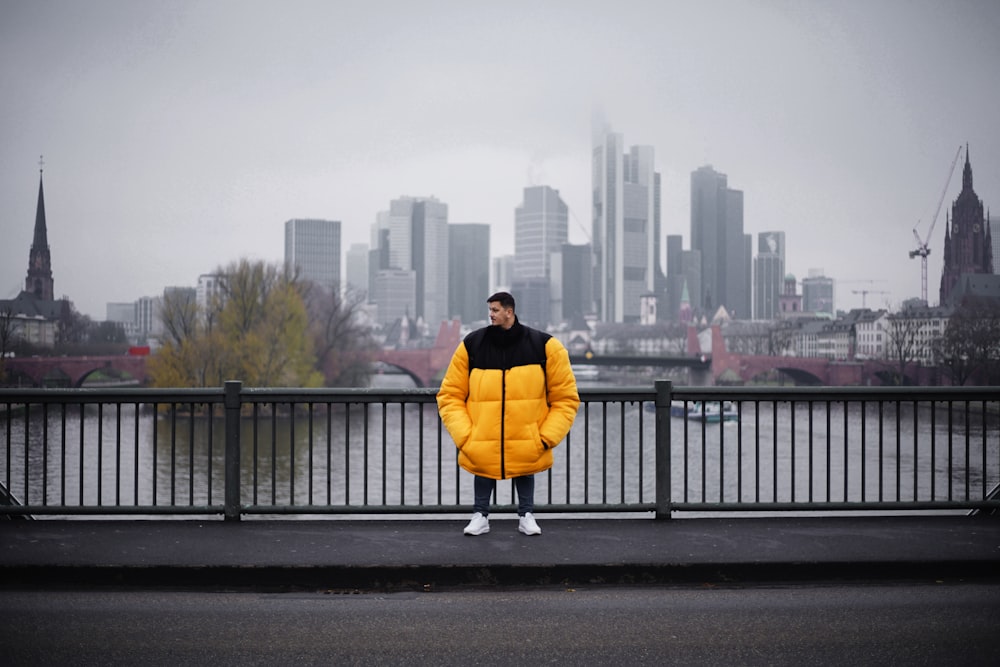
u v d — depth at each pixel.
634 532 8.16
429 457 58.62
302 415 84.12
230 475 8.66
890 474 38.00
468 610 6.30
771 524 8.52
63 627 5.92
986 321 103.94
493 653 5.43
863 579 7.14
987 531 8.21
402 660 5.30
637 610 6.30
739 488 8.73
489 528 8.32
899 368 118.00
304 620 6.07
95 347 107.00
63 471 8.63
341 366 113.69
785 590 6.83
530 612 6.25
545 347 7.90
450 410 7.95
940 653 5.43
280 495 45.72
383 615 6.19
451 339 188.25
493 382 7.82
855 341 152.38
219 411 77.62
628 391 8.70
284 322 89.50
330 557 7.20
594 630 5.86
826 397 8.77
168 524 8.52
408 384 164.12
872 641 5.64
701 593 6.75
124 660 5.30
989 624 5.98
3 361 86.44
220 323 90.19
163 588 6.92
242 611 6.28
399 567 6.95
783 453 52.81
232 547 7.55
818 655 5.39
